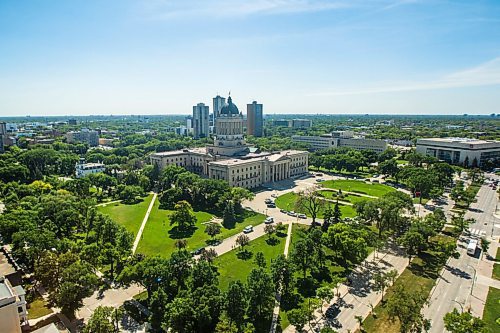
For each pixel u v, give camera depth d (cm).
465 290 10756
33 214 15488
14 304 8319
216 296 8794
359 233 13100
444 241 14600
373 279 11281
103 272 12288
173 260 10194
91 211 16262
